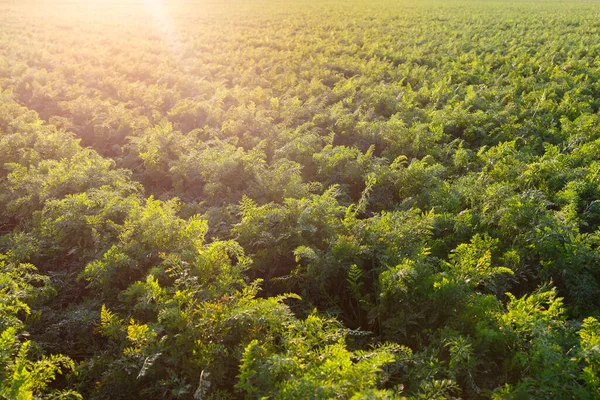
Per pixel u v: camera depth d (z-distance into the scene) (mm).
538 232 5727
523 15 35094
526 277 5770
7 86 14016
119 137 10734
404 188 7871
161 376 4340
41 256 6281
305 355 4078
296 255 5859
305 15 36156
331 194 7137
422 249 5430
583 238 5875
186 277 5348
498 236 6281
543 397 3695
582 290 5164
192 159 8672
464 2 52438
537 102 12000
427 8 42938
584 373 3754
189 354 4410
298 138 9391
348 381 3535
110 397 4254
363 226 6133
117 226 6242
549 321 4324
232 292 4957
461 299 4723
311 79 15688
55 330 4914
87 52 18297
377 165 8141
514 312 4324
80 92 13234
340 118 10898
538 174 7668
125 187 7598
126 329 4676
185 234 6008
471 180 7734
